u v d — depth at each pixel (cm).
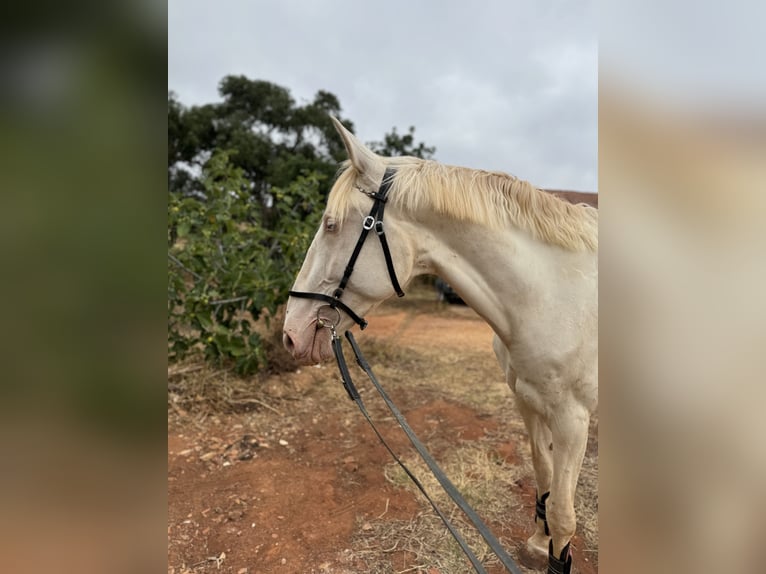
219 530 223
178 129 1389
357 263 152
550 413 157
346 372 156
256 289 404
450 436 330
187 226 428
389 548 212
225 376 407
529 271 151
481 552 210
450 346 624
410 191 150
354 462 292
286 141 1560
